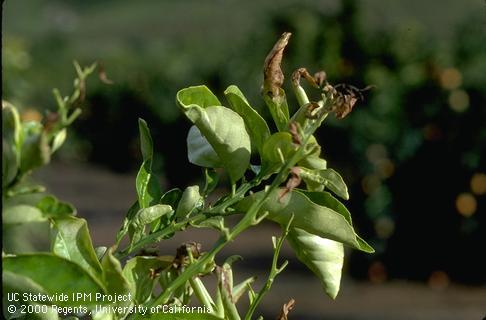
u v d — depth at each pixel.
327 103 1.56
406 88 9.92
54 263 1.36
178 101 1.57
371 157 9.94
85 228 1.45
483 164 9.76
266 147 1.59
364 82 10.21
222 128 1.59
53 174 20.72
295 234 1.63
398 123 9.92
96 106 21.00
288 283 10.61
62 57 32.72
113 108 20.70
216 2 64.19
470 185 9.84
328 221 1.57
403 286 10.01
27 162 1.27
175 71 16.67
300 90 1.64
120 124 20.81
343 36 10.87
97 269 1.45
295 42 11.38
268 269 11.51
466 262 10.02
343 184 1.62
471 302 9.57
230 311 1.64
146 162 1.75
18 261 1.35
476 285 9.95
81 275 1.37
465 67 9.86
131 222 1.63
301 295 10.04
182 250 1.61
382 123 9.93
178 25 62.91
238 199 1.61
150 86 17.95
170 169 14.80
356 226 10.21
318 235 1.59
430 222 10.01
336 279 1.64
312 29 11.23
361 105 9.92
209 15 62.69
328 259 1.64
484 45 9.96
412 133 9.86
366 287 10.05
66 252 1.45
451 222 9.96
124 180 21.02
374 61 10.48
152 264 1.61
